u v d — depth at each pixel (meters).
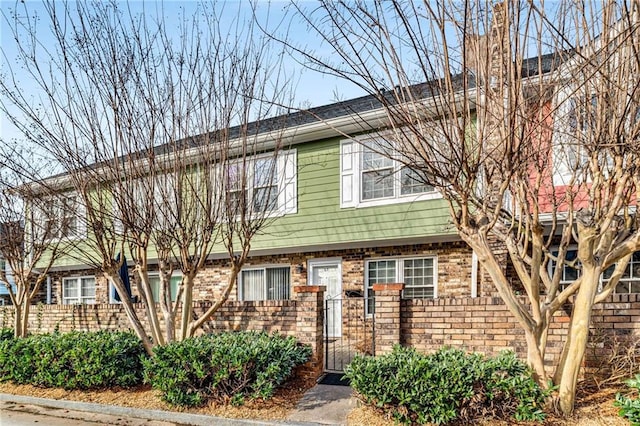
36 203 7.36
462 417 4.34
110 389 6.20
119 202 6.16
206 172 6.48
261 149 8.57
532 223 4.78
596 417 4.23
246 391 5.45
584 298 4.28
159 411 5.41
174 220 6.53
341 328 10.42
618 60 3.97
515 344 5.43
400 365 4.72
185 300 6.63
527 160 4.32
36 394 6.29
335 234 9.65
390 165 9.16
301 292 6.39
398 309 5.89
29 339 7.23
